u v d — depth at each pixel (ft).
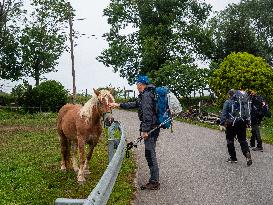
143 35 163.32
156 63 158.81
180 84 145.89
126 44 169.17
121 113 117.60
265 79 117.39
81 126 32.01
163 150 48.60
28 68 187.62
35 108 125.29
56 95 126.00
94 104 31.63
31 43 183.42
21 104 127.95
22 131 74.59
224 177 34.17
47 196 29.17
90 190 29.91
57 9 182.29
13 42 184.03
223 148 50.57
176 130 74.33
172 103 30.35
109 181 22.29
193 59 163.43
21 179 34.30
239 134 39.17
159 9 169.37
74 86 136.98
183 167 38.14
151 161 30.07
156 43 156.25
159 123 30.04
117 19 168.76
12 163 42.09
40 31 183.52
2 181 33.83
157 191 29.53
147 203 26.55
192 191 29.63
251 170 37.19
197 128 80.12
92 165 38.42
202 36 163.73
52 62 187.32
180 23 170.40
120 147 30.14
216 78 124.06
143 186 29.96
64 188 30.99
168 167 38.11
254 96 50.67
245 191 29.91
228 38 166.09
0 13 162.09
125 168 35.88
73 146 36.32
